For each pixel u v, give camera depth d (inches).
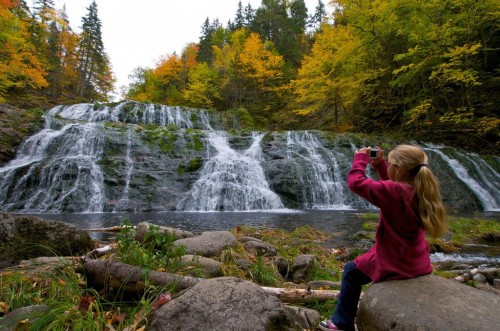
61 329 79.7
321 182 643.5
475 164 681.6
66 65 1710.1
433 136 828.6
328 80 866.8
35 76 997.2
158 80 1780.3
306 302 121.2
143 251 125.8
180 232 205.0
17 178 522.6
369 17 796.6
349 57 861.8
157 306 92.7
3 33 861.2
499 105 795.4
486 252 263.1
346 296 86.2
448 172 638.5
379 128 954.7
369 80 890.1
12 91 1222.9
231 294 86.2
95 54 1897.1
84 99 1609.3
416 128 850.1
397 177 79.7
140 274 107.1
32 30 1405.0
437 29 709.3
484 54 811.4
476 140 798.5
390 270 76.5
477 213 512.1
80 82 1802.4
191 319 79.5
